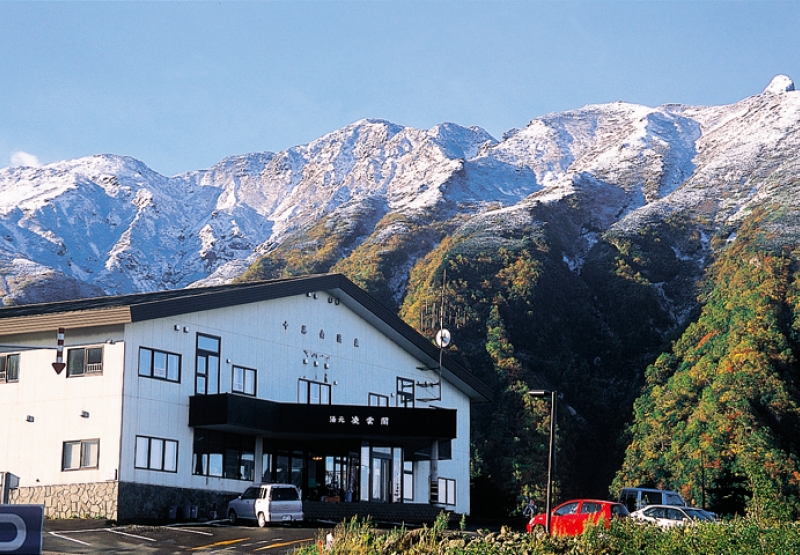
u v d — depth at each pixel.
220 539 32.41
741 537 24.66
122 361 39.69
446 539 25.55
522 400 137.62
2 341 42.66
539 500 121.12
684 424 125.31
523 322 168.88
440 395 56.38
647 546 24.34
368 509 45.81
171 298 42.53
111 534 33.62
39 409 41.12
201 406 42.06
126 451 39.25
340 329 51.28
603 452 145.00
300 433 44.72
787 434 116.75
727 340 136.50
